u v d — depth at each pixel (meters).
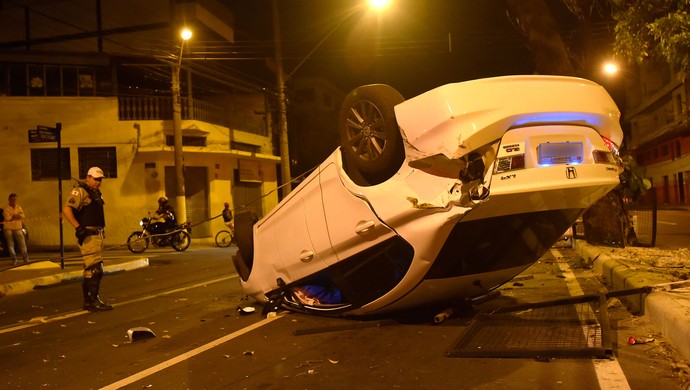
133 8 27.45
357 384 4.29
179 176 23.28
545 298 7.07
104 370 5.20
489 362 4.55
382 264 5.61
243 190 29.95
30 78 24.69
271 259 6.95
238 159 29.22
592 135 4.99
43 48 27.84
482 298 6.81
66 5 27.64
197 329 6.66
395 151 5.19
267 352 5.38
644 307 5.68
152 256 18.55
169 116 25.83
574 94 4.89
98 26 27.55
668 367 4.25
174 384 4.61
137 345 6.08
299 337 5.86
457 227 4.86
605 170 4.98
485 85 4.63
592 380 4.02
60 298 10.18
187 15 27.47
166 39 27.22
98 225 8.52
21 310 9.12
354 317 6.32
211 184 27.16
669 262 8.10
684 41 6.12
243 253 7.55
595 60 11.27
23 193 24.20
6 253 20.17
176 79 23.45
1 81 24.41
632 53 7.23
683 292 5.62
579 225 14.09
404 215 5.05
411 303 5.82
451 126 4.53
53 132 14.46
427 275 5.33
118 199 24.95
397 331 5.75
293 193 6.47
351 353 5.12
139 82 27.56
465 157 4.58
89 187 8.56
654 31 6.41
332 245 5.91
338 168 5.77
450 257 5.16
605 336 4.62
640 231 13.84
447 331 5.62
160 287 10.75
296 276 6.63
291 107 36.47
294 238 6.46
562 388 3.90
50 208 24.31
